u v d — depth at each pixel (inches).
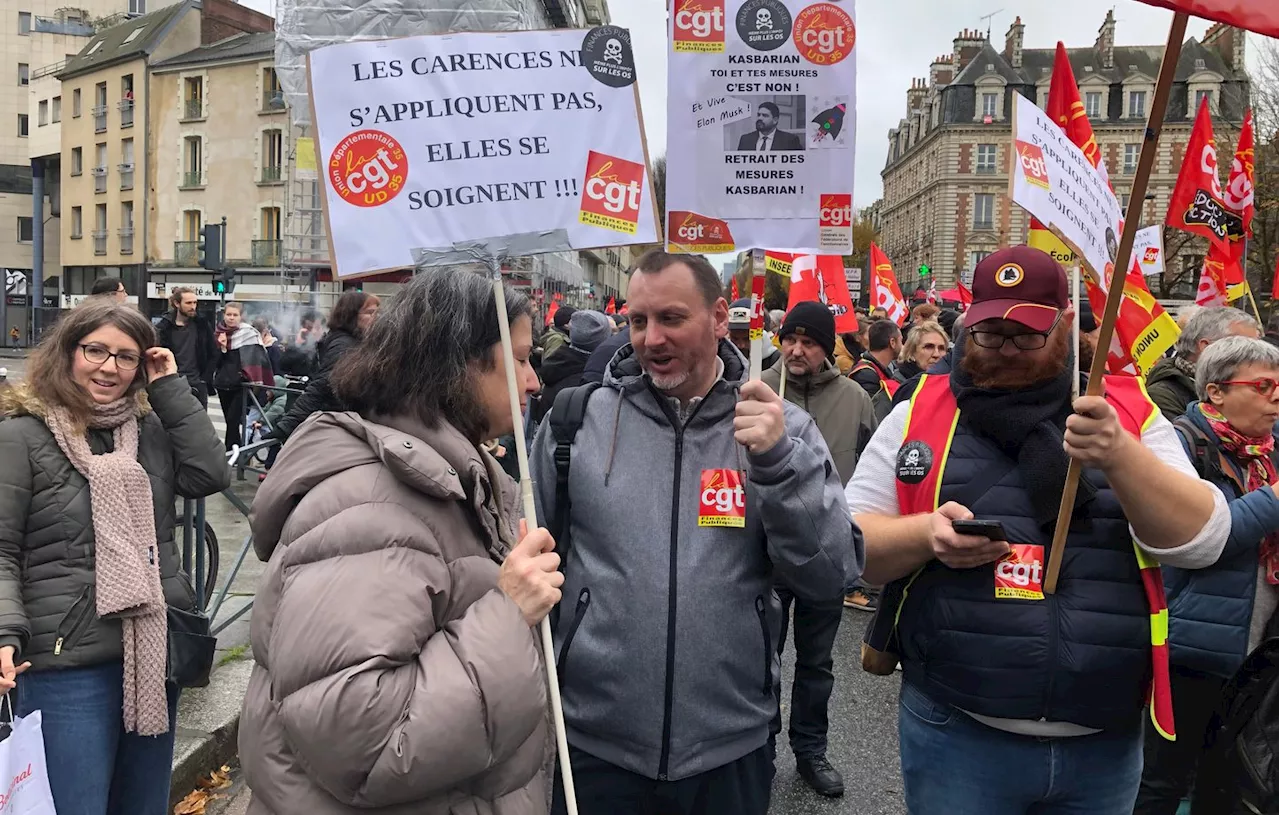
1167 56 67.4
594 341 211.5
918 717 88.0
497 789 60.2
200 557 179.0
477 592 61.7
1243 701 89.7
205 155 1402.6
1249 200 228.2
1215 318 150.6
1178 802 119.0
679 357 86.4
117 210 1546.5
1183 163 235.0
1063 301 84.0
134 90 1476.4
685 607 83.3
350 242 76.9
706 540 85.0
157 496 108.6
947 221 2386.8
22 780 82.8
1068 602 79.5
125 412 106.2
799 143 87.7
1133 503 75.3
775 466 78.7
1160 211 2027.6
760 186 88.0
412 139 78.1
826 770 151.4
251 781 57.4
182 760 137.1
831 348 188.1
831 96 87.7
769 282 726.5
